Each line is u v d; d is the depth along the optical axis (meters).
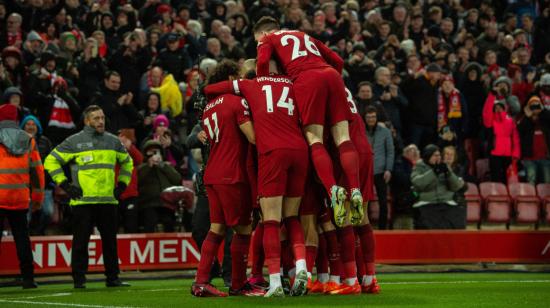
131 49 59.78
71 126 51.50
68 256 43.69
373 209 54.25
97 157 36.47
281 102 27.70
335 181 29.28
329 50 29.94
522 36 74.81
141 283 40.12
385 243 49.00
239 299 27.03
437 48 72.44
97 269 44.00
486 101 61.69
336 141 28.41
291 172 27.56
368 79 60.84
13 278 43.81
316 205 28.86
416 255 49.38
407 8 76.62
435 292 30.55
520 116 63.50
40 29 62.09
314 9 76.00
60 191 48.78
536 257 50.59
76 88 54.72
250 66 32.88
